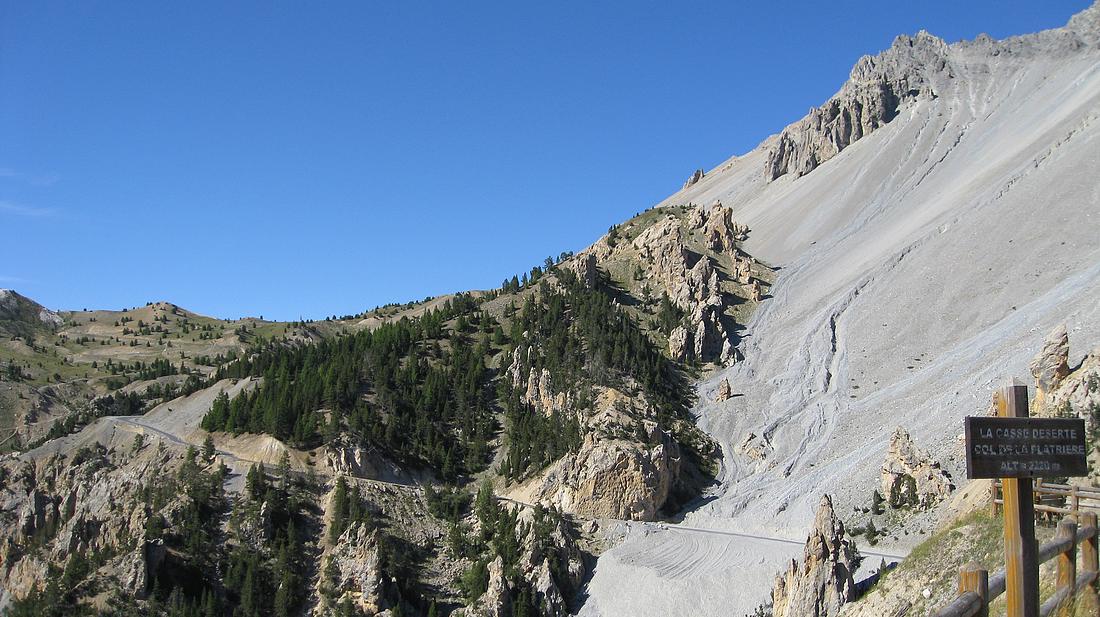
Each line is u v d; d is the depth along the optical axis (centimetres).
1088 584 3588
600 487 14962
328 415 17288
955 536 6744
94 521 15000
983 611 2822
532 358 19175
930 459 12300
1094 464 7888
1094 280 17162
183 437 17638
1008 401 2942
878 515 12219
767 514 14138
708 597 11525
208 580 13238
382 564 12825
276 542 13638
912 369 17912
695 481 16175
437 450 17288
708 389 19638
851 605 7325
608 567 12962
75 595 12825
